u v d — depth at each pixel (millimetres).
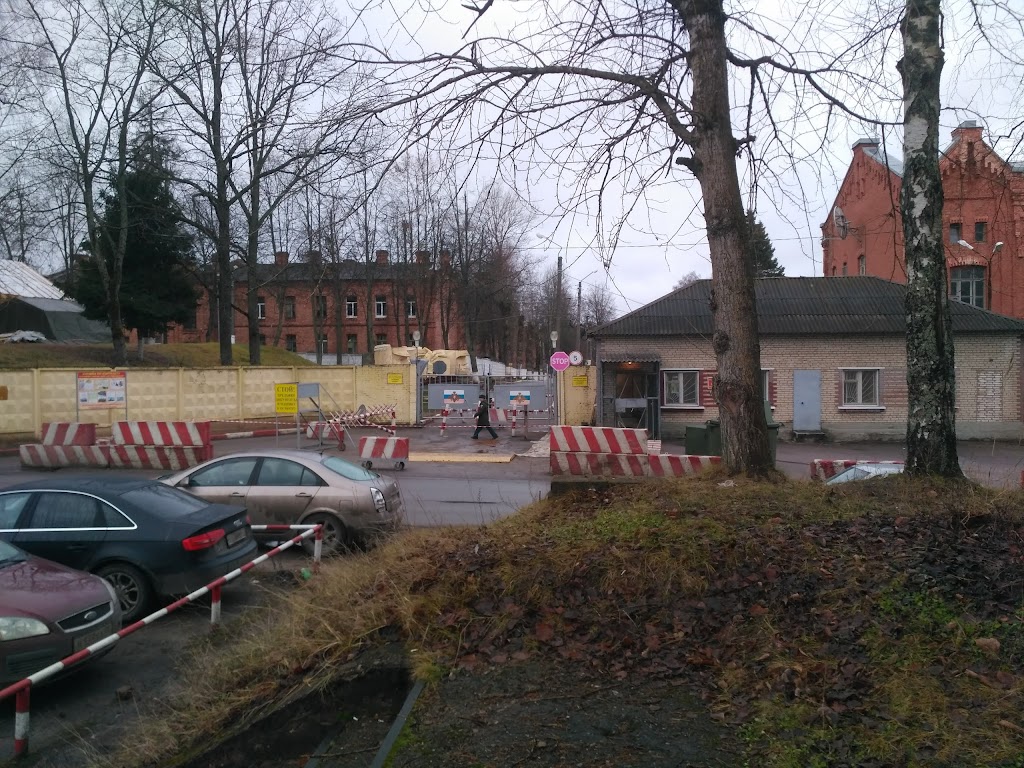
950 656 4309
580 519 6984
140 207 32844
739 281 8281
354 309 63344
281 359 45094
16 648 5648
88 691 6047
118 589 7672
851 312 27688
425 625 5297
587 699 4258
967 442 26734
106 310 35219
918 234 7570
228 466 10727
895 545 5648
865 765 3396
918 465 7539
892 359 27031
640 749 3672
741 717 3926
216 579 7828
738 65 9016
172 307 36219
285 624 5906
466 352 51062
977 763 3344
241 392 29094
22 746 4879
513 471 19062
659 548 5723
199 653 6316
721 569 5504
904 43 7742
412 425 31594
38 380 23656
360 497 10289
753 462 8227
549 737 3840
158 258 36094
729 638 4766
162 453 19219
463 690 4465
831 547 5707
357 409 29250
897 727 3684
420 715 4172
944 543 5652
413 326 63469
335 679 4793
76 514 7914
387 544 7531
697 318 27406
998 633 4449
